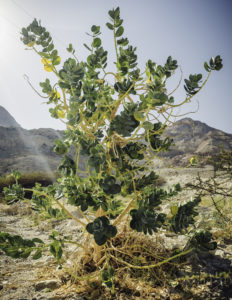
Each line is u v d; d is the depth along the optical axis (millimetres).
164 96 1691
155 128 2381
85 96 2104
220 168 3043
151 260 2678
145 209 1942
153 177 2406
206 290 2154
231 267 2564
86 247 2576
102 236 1813
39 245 4031
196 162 2768
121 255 2697
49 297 2084
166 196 2406
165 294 2145
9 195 2447
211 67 2107
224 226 3676
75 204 2025
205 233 2234
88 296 2127
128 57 2223
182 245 3084
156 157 2301
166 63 2225
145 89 2338
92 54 2291
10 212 7430
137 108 1960
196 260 2711
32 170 22828
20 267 3049
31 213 7195
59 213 2631
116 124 1947
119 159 2051
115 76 2361
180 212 2223
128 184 2320
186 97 2205
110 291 2199
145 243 2824
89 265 2566
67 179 2123
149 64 2285
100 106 2234
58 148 2090
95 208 2086
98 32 2293
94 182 2146
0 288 2361
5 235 1881
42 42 2232
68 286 2309
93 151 1913
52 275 2629
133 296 2123
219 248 3104
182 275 2461
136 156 2285
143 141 2373
